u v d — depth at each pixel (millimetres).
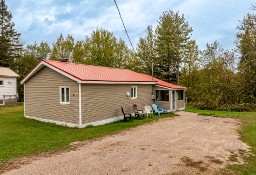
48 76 16875
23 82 18828
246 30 29297
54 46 43094
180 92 26641
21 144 10508
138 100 21266
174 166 7730
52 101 16656
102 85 16766
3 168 7531
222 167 7664
